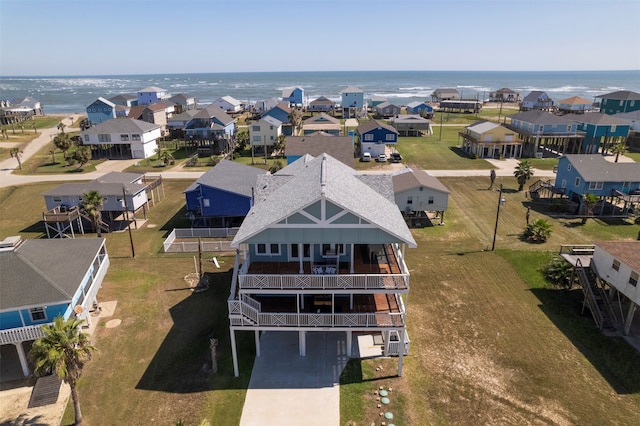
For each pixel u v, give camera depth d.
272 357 26.78
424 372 25.36
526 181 65.19
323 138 68.38
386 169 74.44
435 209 48.91
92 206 41.50
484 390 23.89
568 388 23.95
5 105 149.38
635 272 26.73
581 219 49.81
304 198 24.17
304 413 22.38
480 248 42.19
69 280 26.89
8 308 24.12
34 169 75.75
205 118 89.69
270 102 143.50
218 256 41.16
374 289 24.45
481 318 30.62
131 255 41.38
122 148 89.56
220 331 29.47
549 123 80.75
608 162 52.59
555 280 33.41
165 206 56.28
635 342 27.64
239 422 21.84
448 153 86.44
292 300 27.83
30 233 47.50
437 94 178.12
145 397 23.55
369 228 23.84
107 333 29.06
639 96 102.94
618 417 21.94
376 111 148.00
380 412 22.41
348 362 26.33
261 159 83.06
